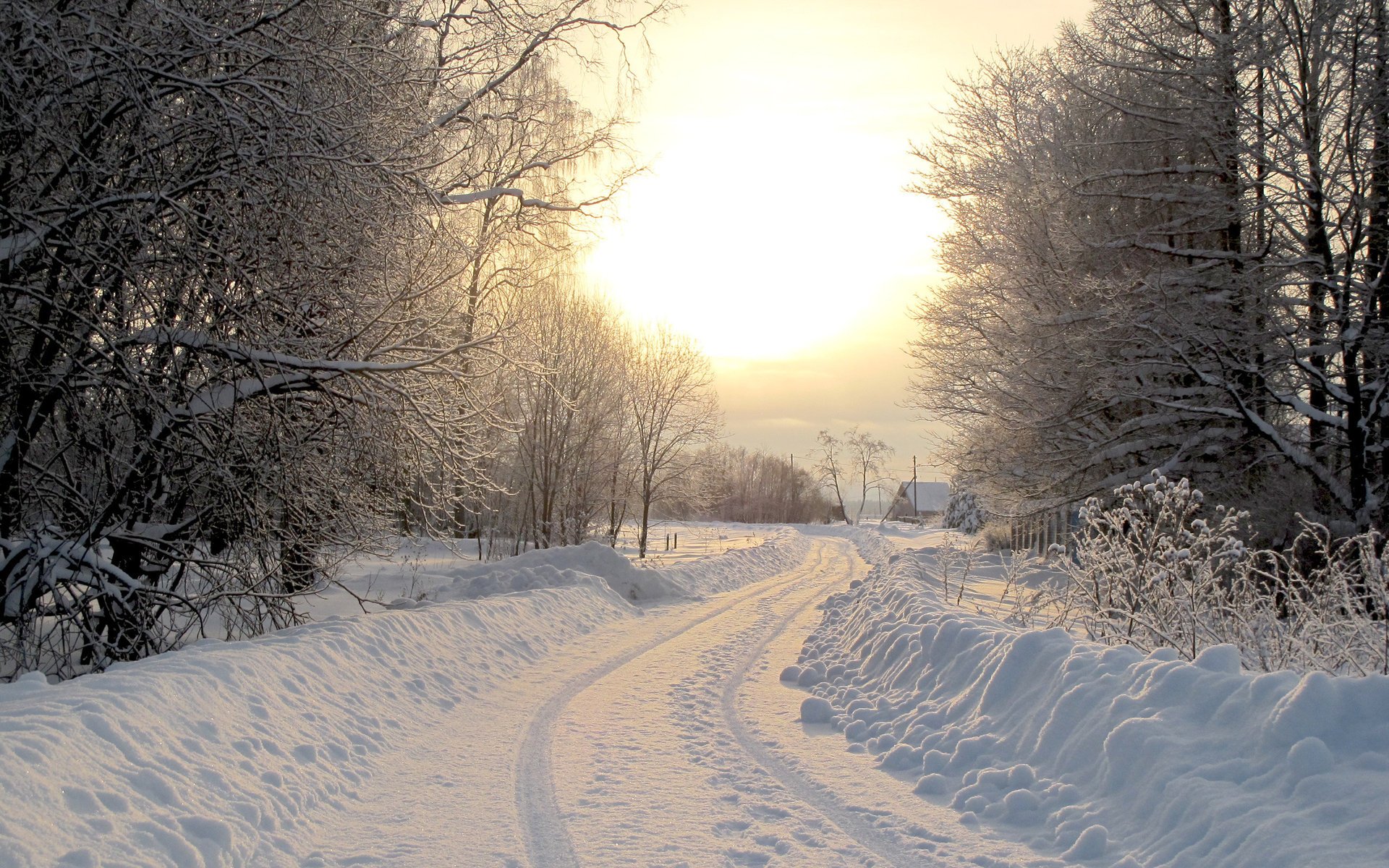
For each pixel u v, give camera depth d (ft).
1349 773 13.32
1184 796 14.60
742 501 315.78
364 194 28.35
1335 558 26.58
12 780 12.71
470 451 39.50
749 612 56.08
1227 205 54.75
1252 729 15.24
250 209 28.02
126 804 14.05
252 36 27.17
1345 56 51.55
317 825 17.15
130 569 31.83
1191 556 26.35
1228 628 25.22
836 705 28.25
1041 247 60.44
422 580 59.00
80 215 25.71
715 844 16.46
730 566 84.64
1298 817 12.84
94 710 15.84
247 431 30.42
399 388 31.94
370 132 29.40
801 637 44.93
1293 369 55.06
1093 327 57.67
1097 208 61.31
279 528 32.45
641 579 63.21
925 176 70.54
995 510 71.31
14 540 27.91
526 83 53.11
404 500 37.86
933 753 21.04
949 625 28.04
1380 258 52.16
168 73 25.31
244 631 32.32
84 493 29.91
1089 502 29.99
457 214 41.70
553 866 15.38
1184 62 56.75
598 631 46.16
